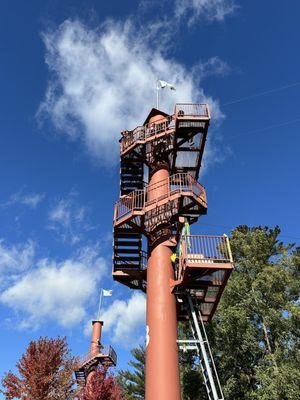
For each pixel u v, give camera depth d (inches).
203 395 883.4
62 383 729.6
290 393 698.8
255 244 1024.9
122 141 830.5
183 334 968.9
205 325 906.1
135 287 721.6
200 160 794.8
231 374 866.1
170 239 676.7
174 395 519.2
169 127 789.2
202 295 657.6
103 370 981.2
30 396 684.7
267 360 824.9
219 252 594.2
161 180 730.2
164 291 617.3
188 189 677.9
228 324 846.5
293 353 794.8
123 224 689.6
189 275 585.9
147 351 571.2
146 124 824.3
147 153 817.5
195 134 769.6
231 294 926.4
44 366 714.8
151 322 592.4
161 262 648.4
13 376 711.7
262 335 892.0
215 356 901.8
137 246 711.7
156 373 536.7
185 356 954.1
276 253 1122.7
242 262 989.8
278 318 830.5
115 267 703.7
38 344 754.2
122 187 822.5
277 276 885.8
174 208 708.0
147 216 708.0
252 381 859.4
